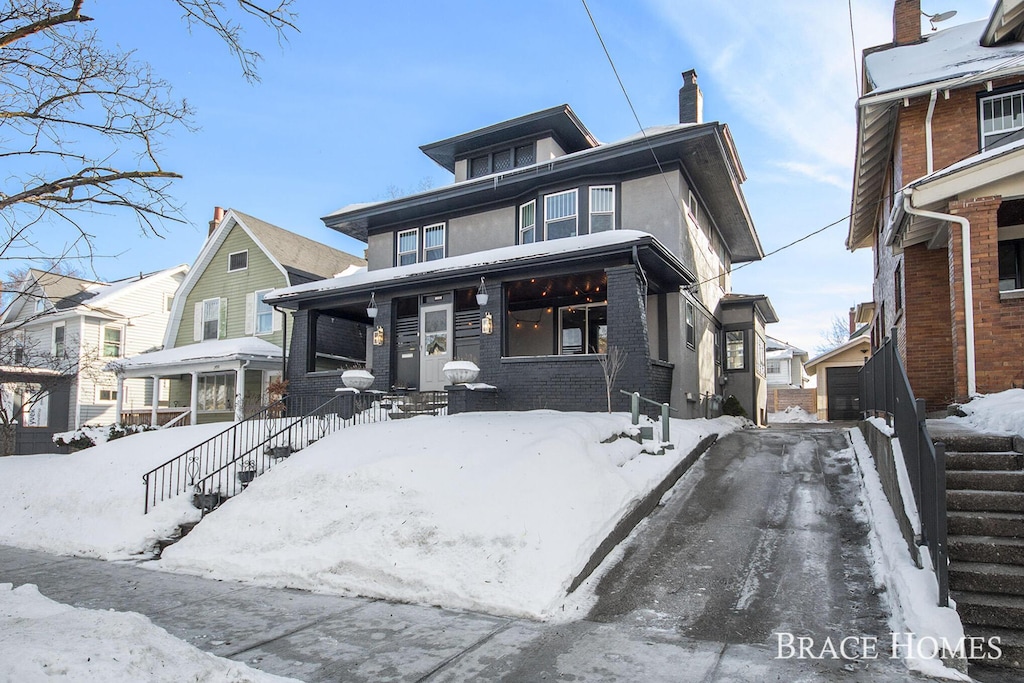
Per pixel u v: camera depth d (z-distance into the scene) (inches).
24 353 792.9
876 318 684.1
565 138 743.7
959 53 500.4
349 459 335.9
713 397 680.4
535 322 659.4
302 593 251.6
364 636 199.6
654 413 462.0
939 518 175.5
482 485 277.6
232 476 388.8
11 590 247.1
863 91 603.8
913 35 588.4
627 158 588.1
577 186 612.1
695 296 636.1
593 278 549.3
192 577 281.4
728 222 784.3
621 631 196.5
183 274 1165.1
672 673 165.3
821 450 413.4
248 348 784.9
